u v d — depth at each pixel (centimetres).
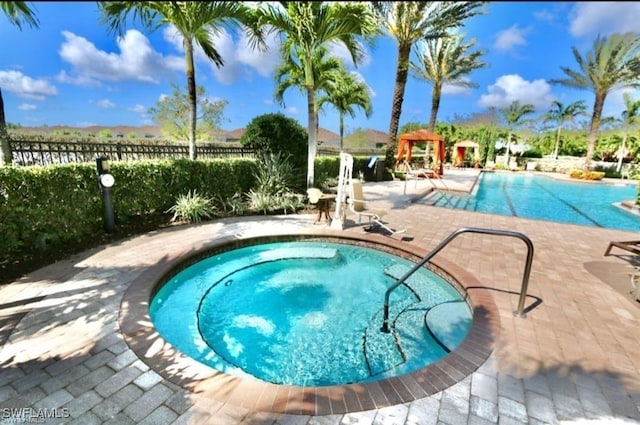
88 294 339
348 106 1620
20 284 359
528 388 228
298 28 660
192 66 713
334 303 402
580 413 209
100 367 234
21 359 239
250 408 203
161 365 237
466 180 1658
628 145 2391
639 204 981
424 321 353
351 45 752
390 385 226
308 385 275
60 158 696
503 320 315
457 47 1588
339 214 627
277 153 991
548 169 2472
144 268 409
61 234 470
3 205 401
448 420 201
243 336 336
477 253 509
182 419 194
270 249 568
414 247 528
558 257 499
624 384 234
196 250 477
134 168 596
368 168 1501
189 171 698
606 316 326
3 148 461
